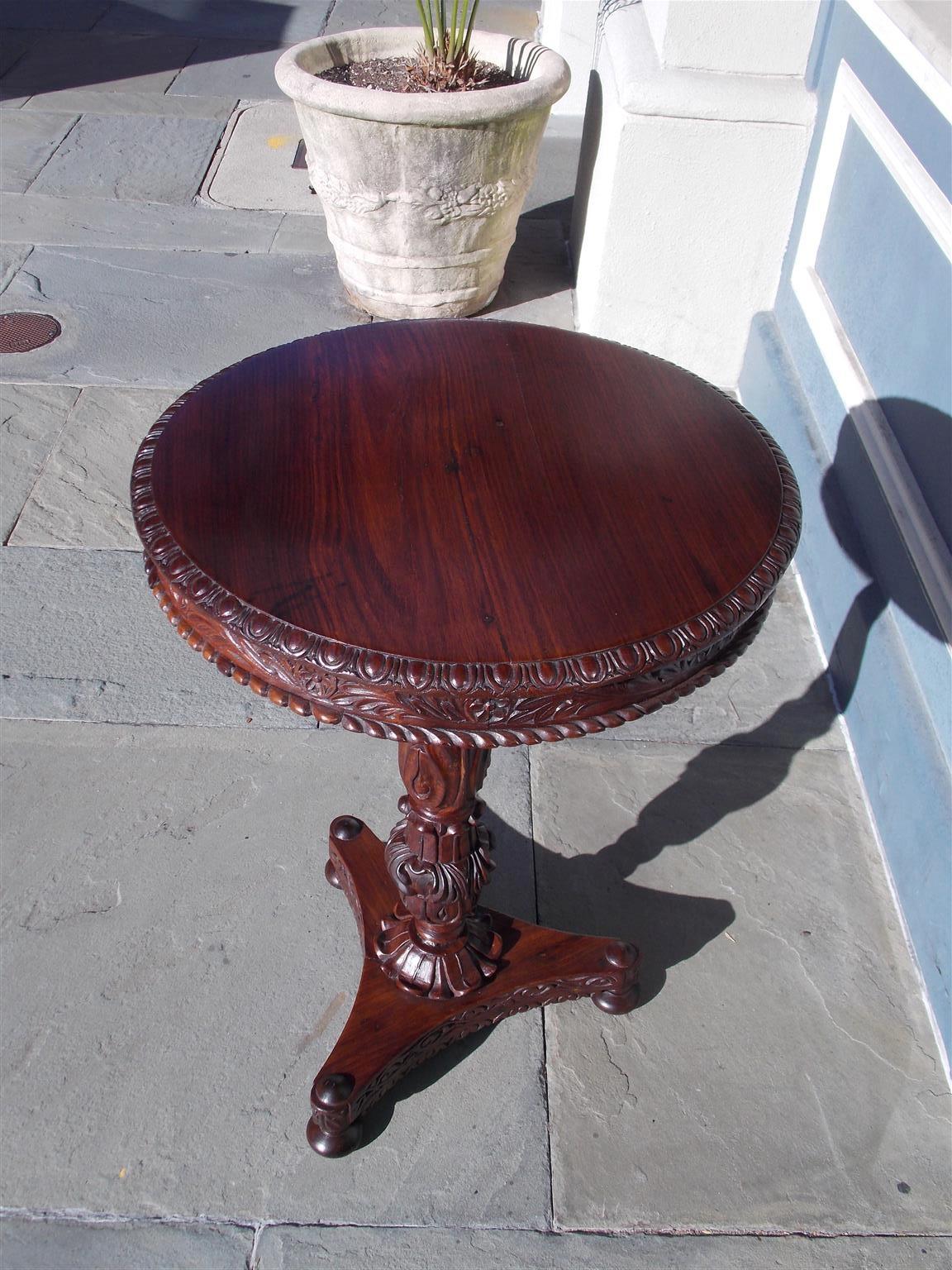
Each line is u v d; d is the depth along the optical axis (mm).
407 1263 1485
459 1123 1642
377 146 3096
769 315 3188
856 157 2562
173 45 5691
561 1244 1514
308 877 1964
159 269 3797
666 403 1480
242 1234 1502
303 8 6355
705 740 2301
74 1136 1586
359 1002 1679
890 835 2045
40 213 4078
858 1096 1703
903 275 2264
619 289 3197
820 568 2592
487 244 3473
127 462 2910
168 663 2363
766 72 2812
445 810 1490
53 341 3369
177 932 1857
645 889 1995
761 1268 1500
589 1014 1801
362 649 1056
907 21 2182
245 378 1464
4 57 5410
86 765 2131
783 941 1923
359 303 3664
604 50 3344
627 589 1150
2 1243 1474
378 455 1317
